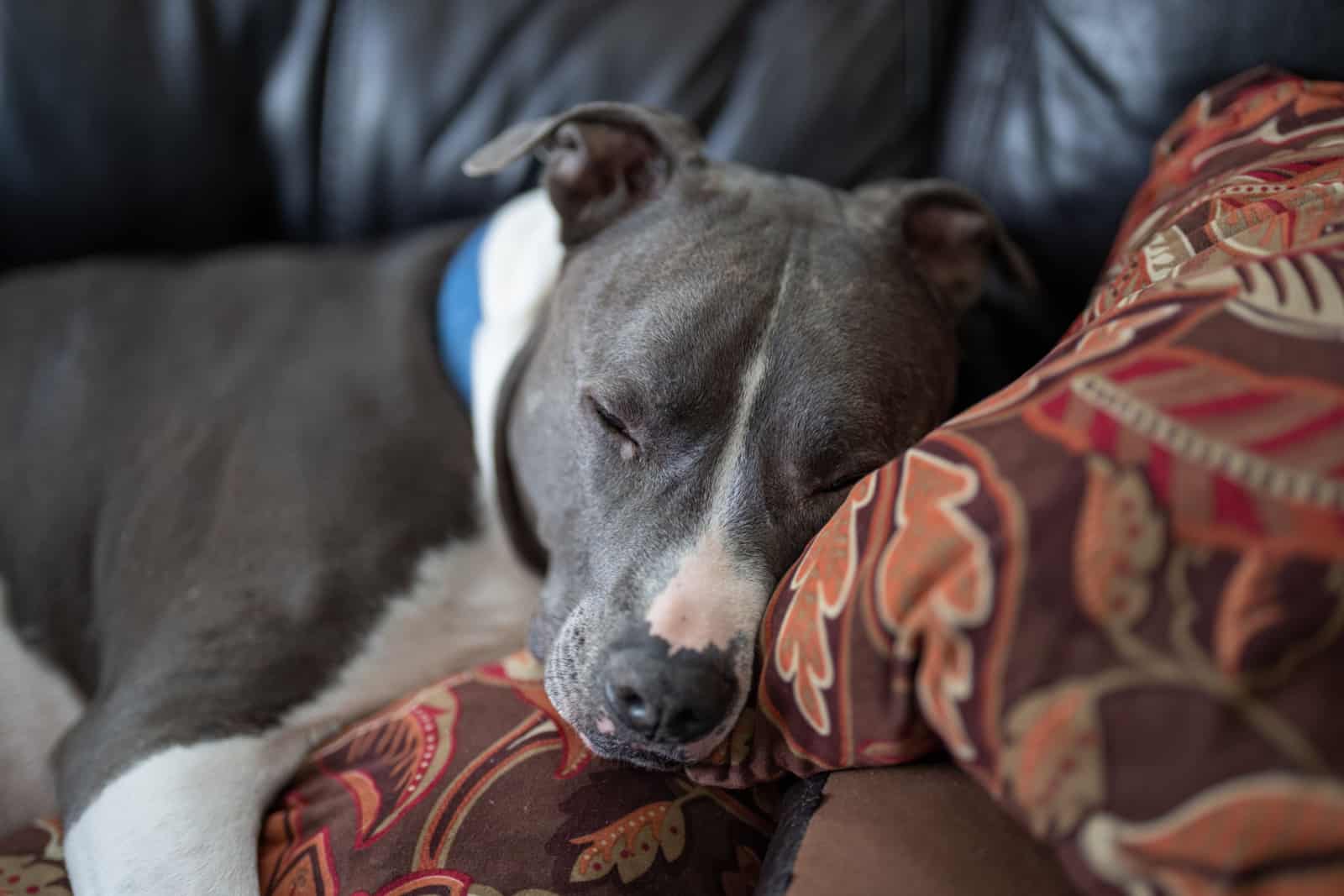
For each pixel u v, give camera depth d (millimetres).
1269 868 730
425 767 1363
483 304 1930
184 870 1411
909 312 1594
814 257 1550
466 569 1794
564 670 1397
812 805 1121
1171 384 891
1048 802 823
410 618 1736
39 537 1938
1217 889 742
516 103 2309
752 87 2252
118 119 2354
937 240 1829
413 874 1236
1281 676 755
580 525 1536
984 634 868
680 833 1248
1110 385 920
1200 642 777
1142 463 842
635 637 1322
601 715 1325
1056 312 2053
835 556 1096
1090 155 1947
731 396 1434
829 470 1442
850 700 1029
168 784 1494
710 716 1254
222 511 1781
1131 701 789
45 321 2152
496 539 1826
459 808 1282
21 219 2441
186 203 2457
